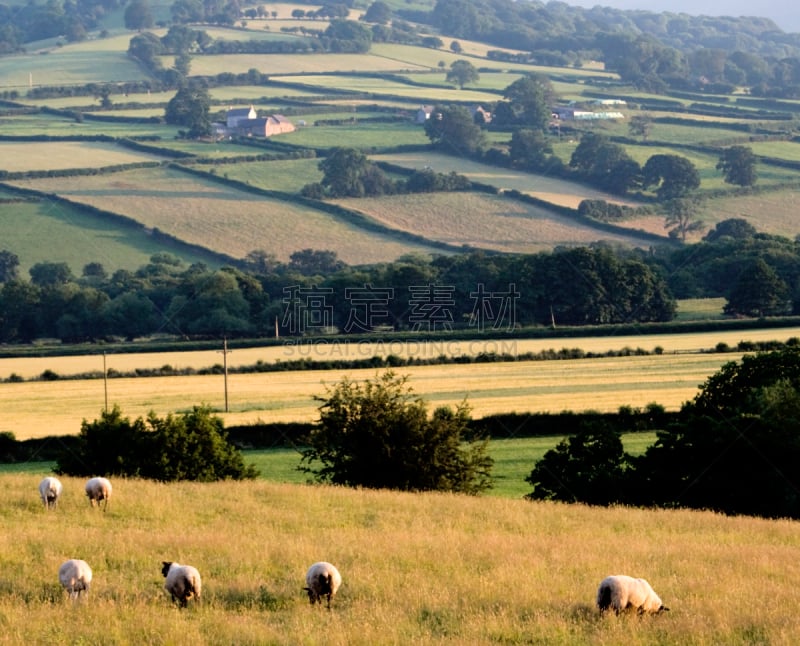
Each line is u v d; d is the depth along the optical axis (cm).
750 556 8238
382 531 8888
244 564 7469
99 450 12375
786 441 11350
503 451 15338
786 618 6228
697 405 13012
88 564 7362
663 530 9550
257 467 14312
